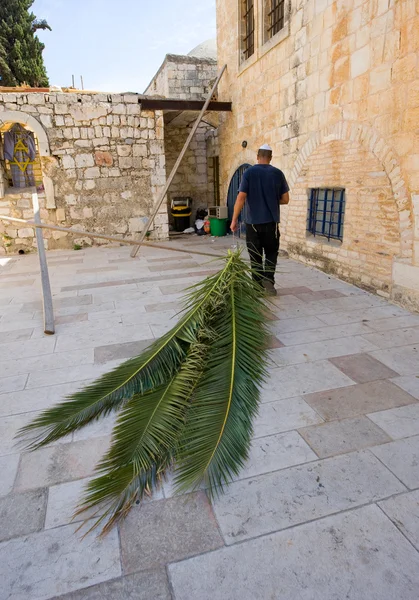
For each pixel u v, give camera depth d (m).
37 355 3.42
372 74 4.38
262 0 6.99
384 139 4.29
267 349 3.36
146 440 2.10
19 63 19.22
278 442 2.22
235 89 8.78
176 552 1.61
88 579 1.51
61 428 2.33
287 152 6.62
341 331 3.71
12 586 1.49
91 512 1.81
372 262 4.73
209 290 3.34
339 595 1.42
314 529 1.69
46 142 8.46
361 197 4.80
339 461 2.07
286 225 6.91
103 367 3.18
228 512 1.79
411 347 3.33
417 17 3.70
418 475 1.96
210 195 12.11
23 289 5.59
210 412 2.25
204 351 2.84
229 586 1.47
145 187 9.32
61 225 8.98
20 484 1.99
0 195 8.57
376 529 1.68
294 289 5.09
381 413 2.45
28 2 19.83
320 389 2.74
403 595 1.41
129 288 5.44
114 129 8.83
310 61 5.63
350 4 4.65
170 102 8.88
